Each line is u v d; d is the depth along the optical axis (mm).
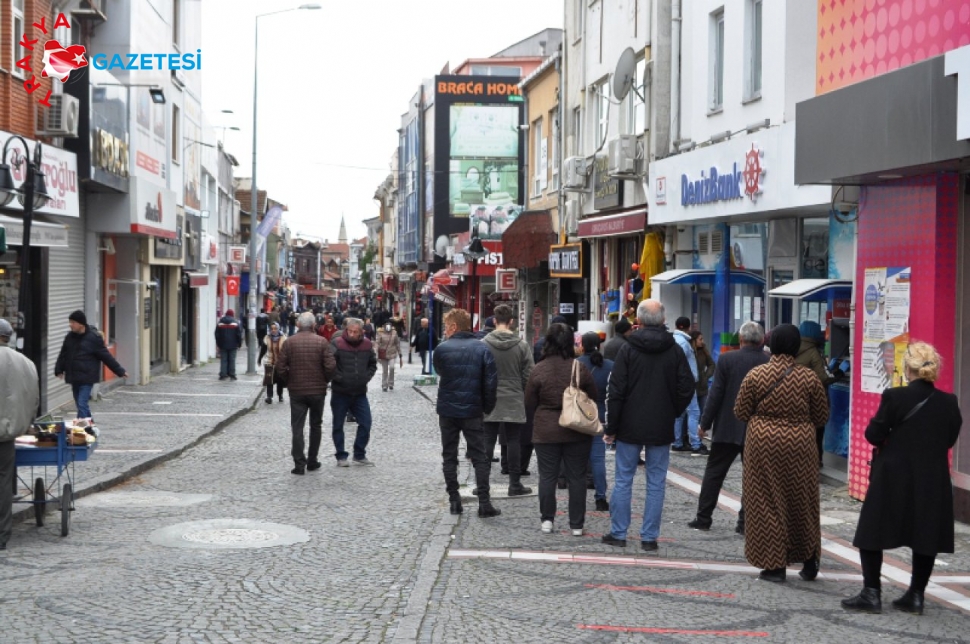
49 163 17812
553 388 9664
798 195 13875
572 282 29312
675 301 20328
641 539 9172
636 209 21859
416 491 12062
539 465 9758
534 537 9484
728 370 9883
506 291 32875
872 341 11562
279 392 25172
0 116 16828
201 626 6461
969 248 10547
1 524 8602
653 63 20625
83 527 9609
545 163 32062
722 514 10906
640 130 21688
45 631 6305
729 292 18219
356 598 7230
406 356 53531
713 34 18203
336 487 12281
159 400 23625
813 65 15273
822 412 8062
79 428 9344
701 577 8125
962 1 10062
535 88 33344
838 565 8828
